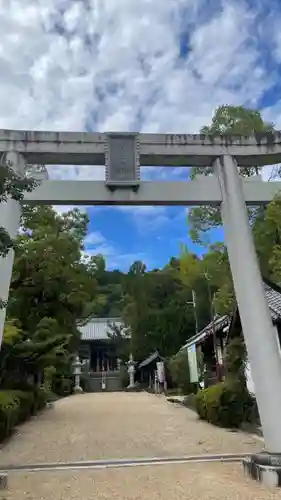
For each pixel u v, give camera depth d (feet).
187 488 21.83
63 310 56.18
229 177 28.91
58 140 28.04
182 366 91.45
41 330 49.44
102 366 162.40
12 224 26.32
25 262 45.85
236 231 27.84
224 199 28.71
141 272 147.33
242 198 28.81
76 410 65.67
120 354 153.17
